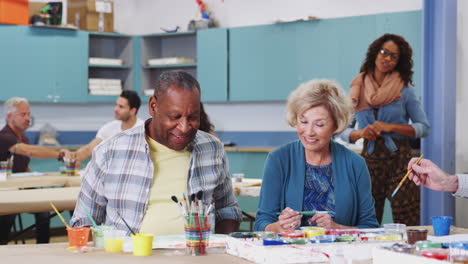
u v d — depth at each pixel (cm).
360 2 623
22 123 509
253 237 183
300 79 629
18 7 656
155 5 745
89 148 530
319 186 240
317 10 647
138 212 223
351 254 168
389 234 186
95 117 733
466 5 470
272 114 685
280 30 639
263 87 650
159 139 226
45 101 671
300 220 220
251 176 628
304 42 625
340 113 231
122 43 729
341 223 237
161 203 226
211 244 192
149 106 224
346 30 602
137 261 168
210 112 719
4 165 446
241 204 628
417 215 467
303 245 167
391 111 477
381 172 469
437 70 480
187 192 228
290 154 245
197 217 178
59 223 625
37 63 665
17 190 365
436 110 482
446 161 477
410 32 567
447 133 476
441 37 474
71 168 454
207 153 237
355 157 243
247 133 698
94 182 225
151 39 733
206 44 680
